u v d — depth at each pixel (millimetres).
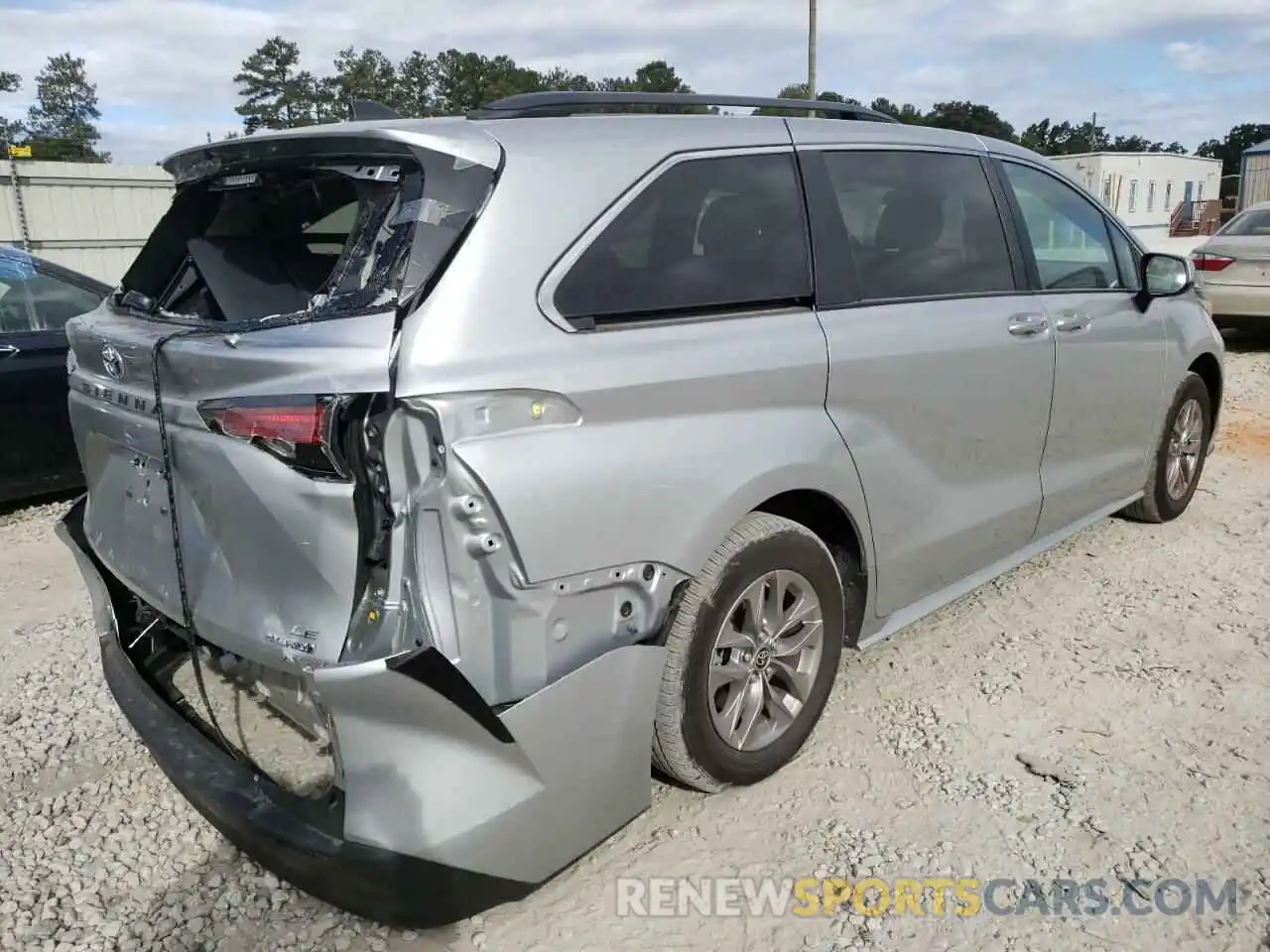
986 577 3881
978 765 3129
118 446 2773
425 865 2133
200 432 2312
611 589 2420
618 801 2508
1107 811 2889
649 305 2562
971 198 3680
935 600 3639
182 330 2482
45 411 5938
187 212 3078
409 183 2307
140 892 2666
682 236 2676
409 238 2209
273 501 2164
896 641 3992
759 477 2705
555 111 2748
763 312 2850
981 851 2738
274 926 2535
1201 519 5363
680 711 2680
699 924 2496
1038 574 4637
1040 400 3848
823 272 3031
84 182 14570
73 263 14688
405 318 2139
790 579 2916
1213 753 3172
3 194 13906
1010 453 3777
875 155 3318
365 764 2127
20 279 6098
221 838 2885
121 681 2805
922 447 3320
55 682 3830
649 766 2574
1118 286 4480
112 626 2969
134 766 3260
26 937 2494
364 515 2096
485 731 2164
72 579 4973
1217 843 2752
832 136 3199
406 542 2125
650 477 2451
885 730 3332
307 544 2139
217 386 2248
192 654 2512
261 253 2963
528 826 2277
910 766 3129
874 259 3217
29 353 5852
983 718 3396
